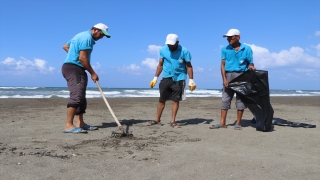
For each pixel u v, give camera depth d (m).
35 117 7.20
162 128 5.68
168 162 3.27
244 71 5.62
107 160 3.30
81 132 5.02
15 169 2.91
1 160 3.22
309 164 3.27
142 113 8.61
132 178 2.74
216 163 3.24
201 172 2.94
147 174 2.85
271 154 3.70
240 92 5.54
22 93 23.97
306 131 5.39
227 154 3.65
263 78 5.45
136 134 4.99
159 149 3.87
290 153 3.77
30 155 3.45
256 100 5.46
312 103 14.41
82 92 5.14
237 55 5.64
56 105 11.13
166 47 5.99
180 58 5.84
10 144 4.08
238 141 4.50
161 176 2.81
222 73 5.76
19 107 10.17
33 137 4.59
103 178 2.72
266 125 5.30
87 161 3.25
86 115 7.77
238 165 3.19
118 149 3.83
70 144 4.11
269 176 2.87
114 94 25.59
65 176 2.75
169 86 5.93
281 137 4.79
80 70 5.11
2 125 5.80
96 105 11.34
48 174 2.79
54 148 3.85
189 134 5.05
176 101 5.89
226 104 5.77
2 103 11.69
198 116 7.91
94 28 5.20
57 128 5.46
